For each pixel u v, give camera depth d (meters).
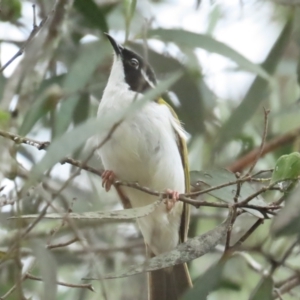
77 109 10.92
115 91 10.02
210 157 11.15
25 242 7.35
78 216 7.04
